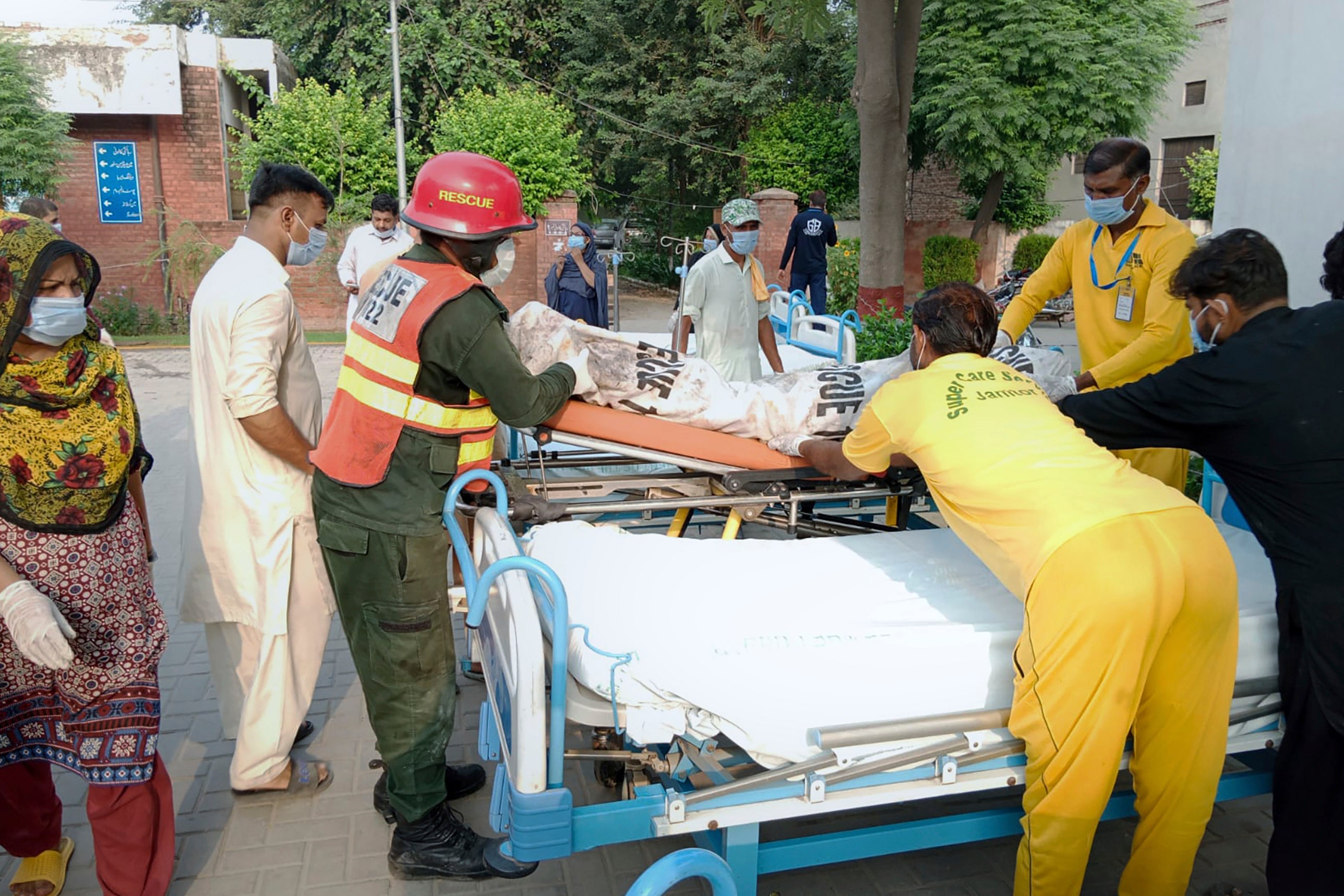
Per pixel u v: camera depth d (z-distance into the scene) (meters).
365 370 2.69
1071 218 26.55
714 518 3.94
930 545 3.01
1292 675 2.53
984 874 3.11
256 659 3.41
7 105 14.54
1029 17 19.55
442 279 2.62
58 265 2.39
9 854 3.01
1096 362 3.86
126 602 2.62
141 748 2.66
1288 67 4.41
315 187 3.29
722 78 24.38
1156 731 2.50
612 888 3.01
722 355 5.41
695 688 2.31
